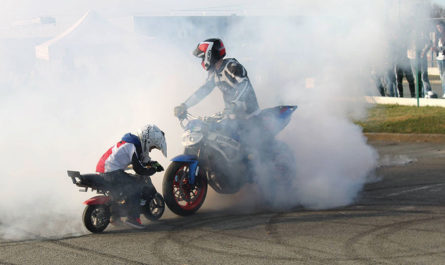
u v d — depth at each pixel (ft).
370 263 14.34
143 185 19.04
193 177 20.25
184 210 20.13
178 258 15.30
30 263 15.23
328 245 16.03
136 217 18.69
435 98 42.63
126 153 18.60
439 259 14.52
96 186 18.29
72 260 15.38
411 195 22.11
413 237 16.57
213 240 16.99
